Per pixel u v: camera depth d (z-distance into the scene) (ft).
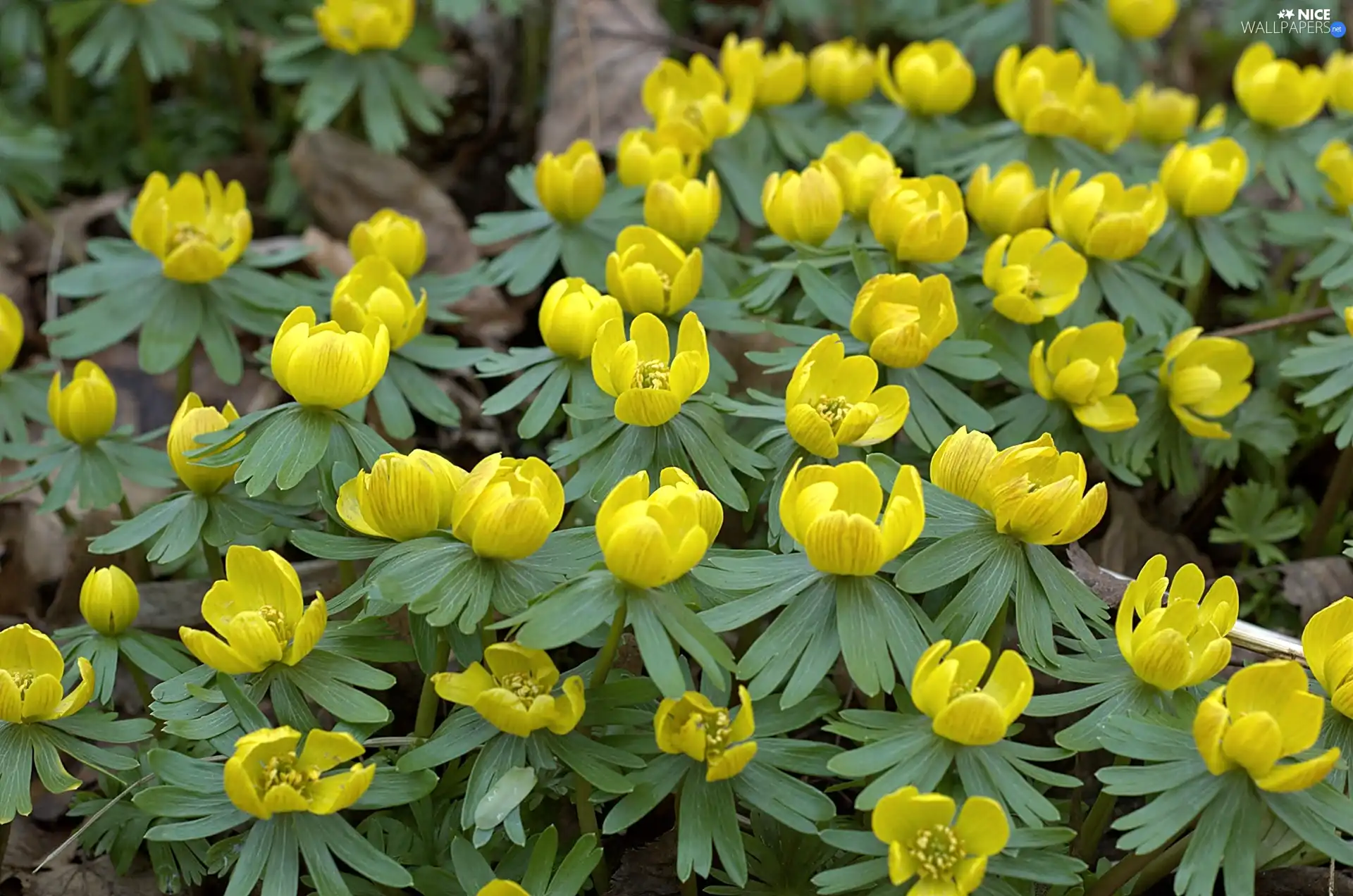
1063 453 1.72
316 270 2.70
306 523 1.86
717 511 1.69
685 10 3.60
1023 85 2.27
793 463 1.80
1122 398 1.97
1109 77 2.79
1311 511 2.25
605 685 1.68
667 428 1.78
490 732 1.66
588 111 3.00
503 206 3.11
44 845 1.96
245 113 3.08
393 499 1.66
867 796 1.61
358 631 1.72
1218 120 2.37
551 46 3.19
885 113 2.46
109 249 2.16
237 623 1.64
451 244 2.82
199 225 2.16
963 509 1.72
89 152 3.00
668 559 1.60
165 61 2.54
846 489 1.67
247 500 1.85
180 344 2.08
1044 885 1.77
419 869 1.71
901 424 1.80
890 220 1.99
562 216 2.14
